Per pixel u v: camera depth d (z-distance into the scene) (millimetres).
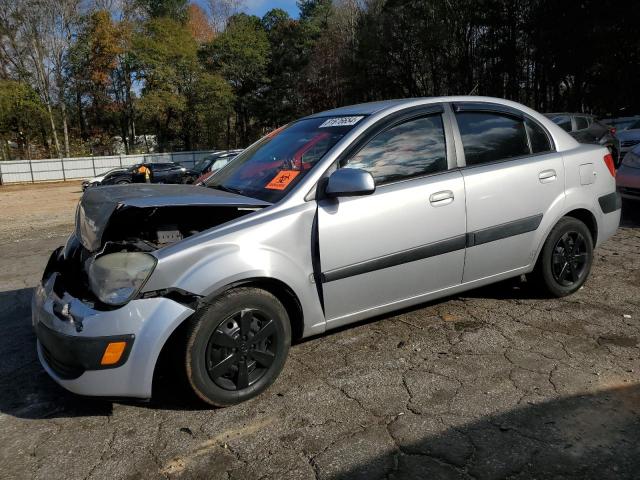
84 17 43094
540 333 3668
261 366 3016
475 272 3758
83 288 2986
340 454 2465
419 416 2742
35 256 7527
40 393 3225
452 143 3648
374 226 3250
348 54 40000
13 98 40219
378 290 3359
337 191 3018
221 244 2836
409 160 3479
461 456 2406
